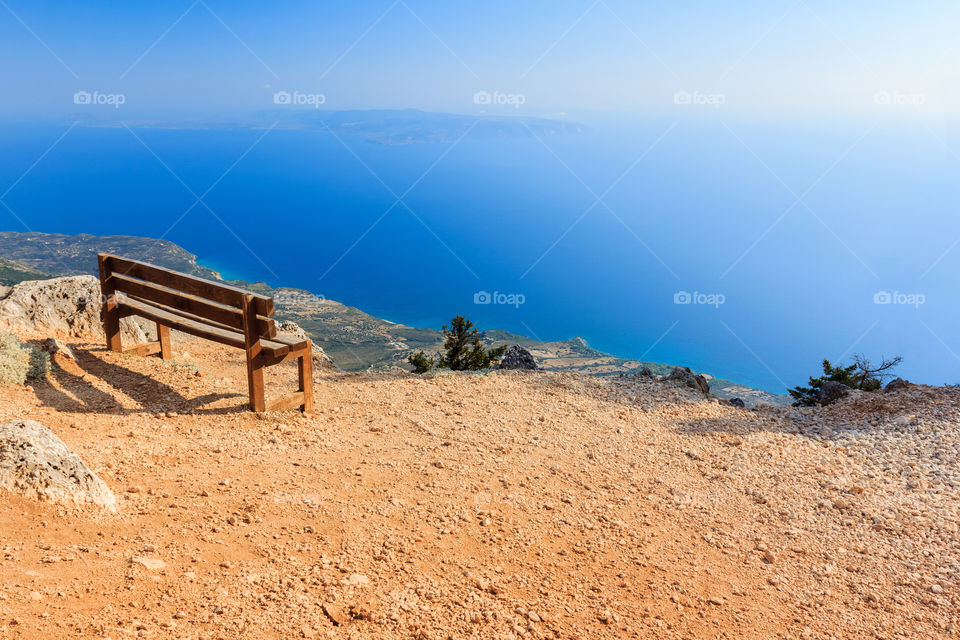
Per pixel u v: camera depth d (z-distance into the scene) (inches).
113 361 326.0
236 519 165.8
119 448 208.8
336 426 276.2
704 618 148.7
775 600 161.5
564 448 276.7
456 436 279.9
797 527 207.3
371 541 165.9
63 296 377.4
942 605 161.2
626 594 156.6
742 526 207.5
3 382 251.0
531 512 204.7
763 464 265.9
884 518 212.2
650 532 198.5
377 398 332.8
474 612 135.3
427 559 160.4
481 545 175.0
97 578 119.0
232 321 273.4
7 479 138.8
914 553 189.0
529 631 132.0
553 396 358.6
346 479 214.1
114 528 144.9
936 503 222.5
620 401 356.5
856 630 149.1
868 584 171.8
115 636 100.0
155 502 169.0
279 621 117.7
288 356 272.5
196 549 143.6
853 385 668.7
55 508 141.3
